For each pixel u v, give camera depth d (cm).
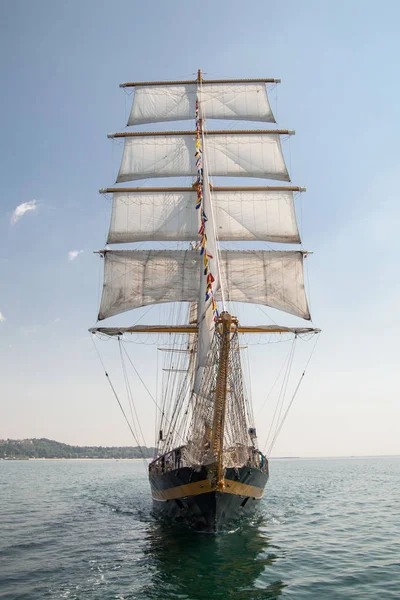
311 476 7925
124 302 3822
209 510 2286
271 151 4253
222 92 4409
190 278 3866
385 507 3500
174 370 3816
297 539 2286
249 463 2609
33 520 2934
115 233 4047
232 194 4091
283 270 3891
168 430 3369
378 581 1616
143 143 4288
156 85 4441
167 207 4097
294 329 3634
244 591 1521
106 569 1769
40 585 1581
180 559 1903
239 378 2583
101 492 4869
